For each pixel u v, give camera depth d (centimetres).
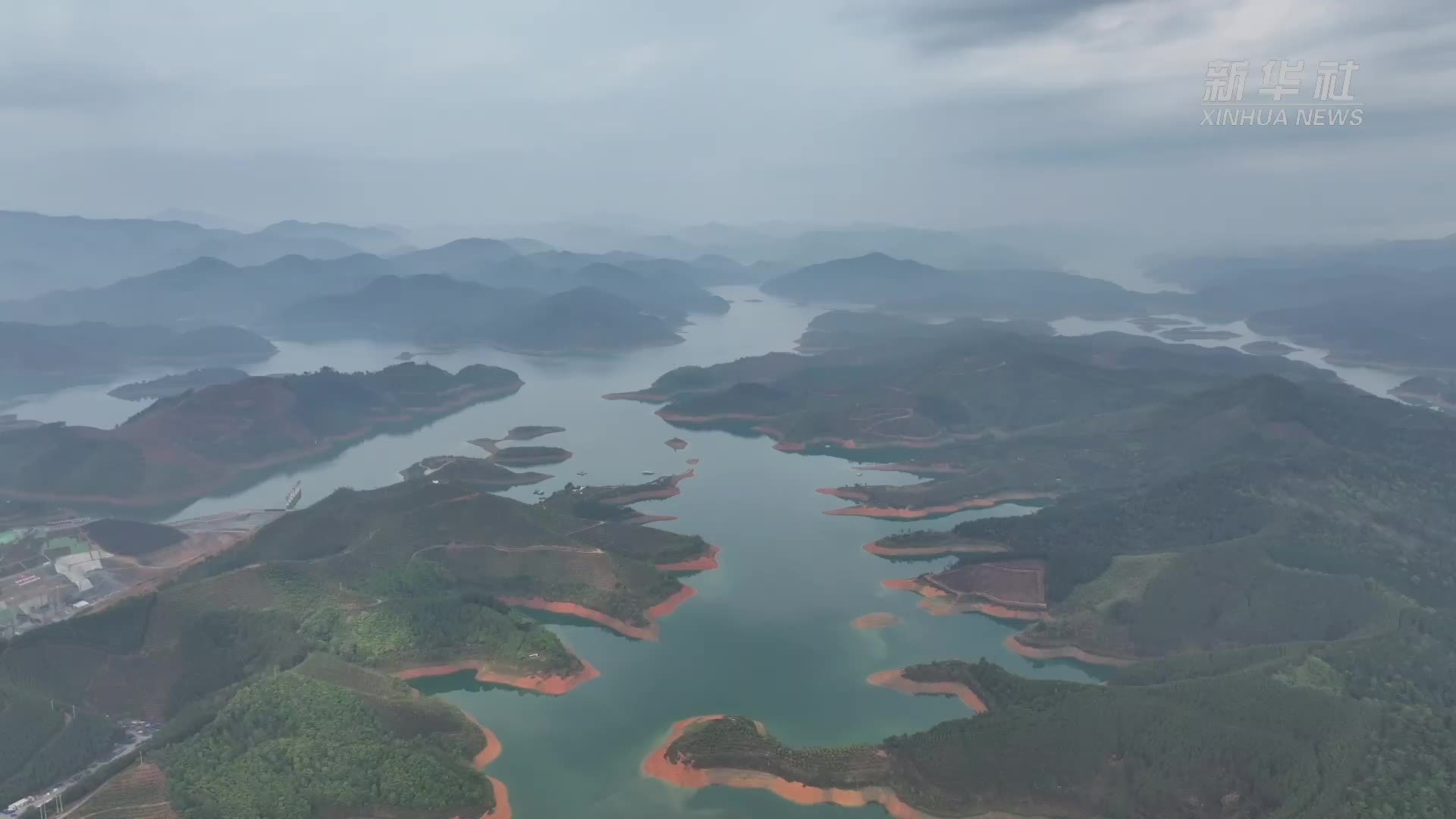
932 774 17725
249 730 17975
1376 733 17062
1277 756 16712
